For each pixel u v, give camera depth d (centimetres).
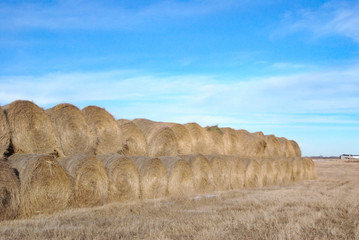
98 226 831
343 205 1141
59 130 1269
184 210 1073
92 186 1174
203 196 1400
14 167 1004
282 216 962
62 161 1188
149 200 1295
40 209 1005
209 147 1986
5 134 1070
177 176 1534
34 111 1178
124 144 1509
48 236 724
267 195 1495
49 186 1031
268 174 2191
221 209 1100
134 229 791
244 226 832
